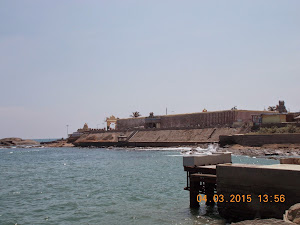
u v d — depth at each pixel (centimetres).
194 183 2772
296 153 7481
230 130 11150
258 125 10344
